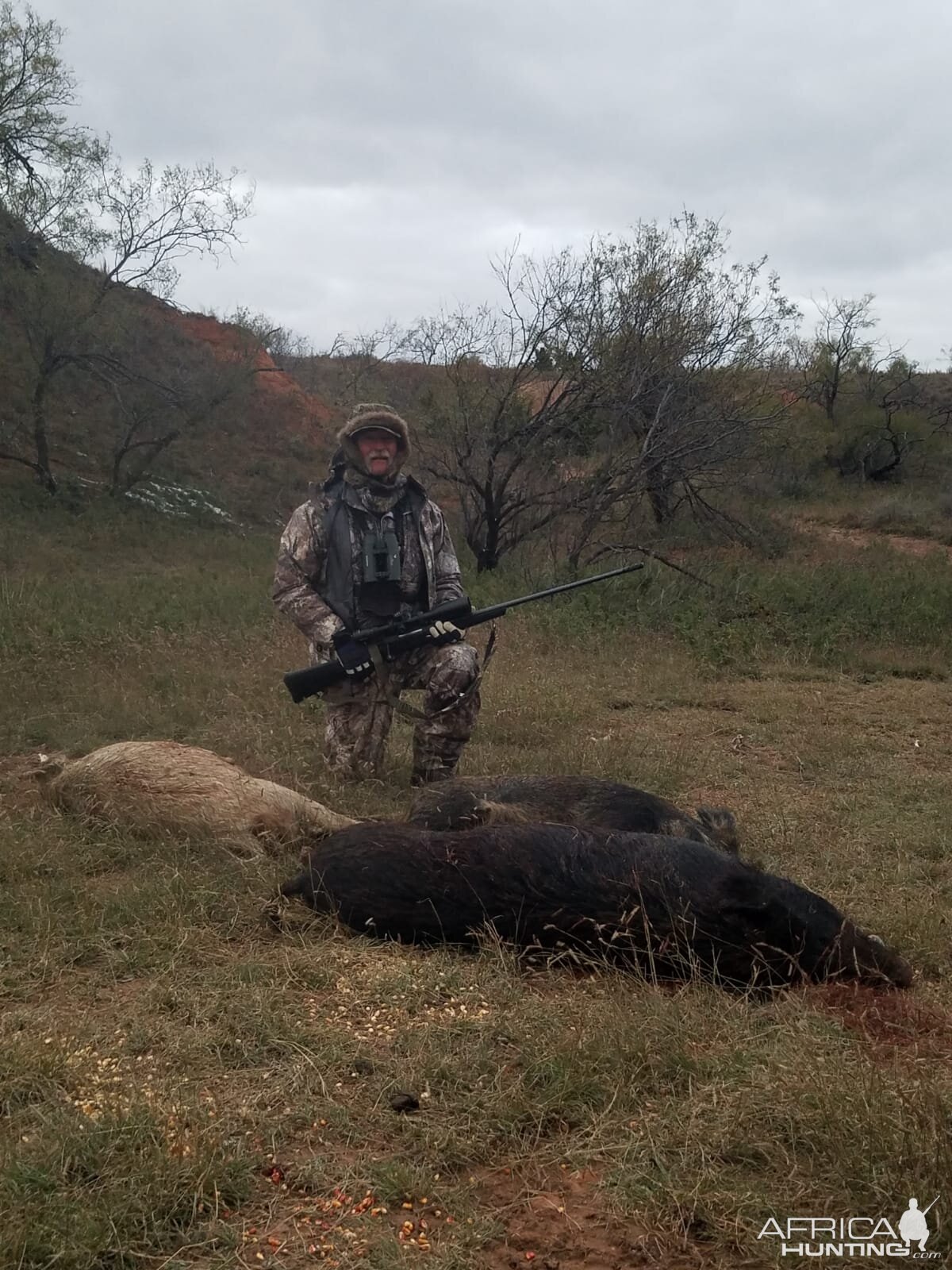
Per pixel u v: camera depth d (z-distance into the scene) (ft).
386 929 13.93
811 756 24.91
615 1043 11.08
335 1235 8.70
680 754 24.45
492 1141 9.91
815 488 89.81
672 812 16.99
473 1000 12.59
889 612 41.91
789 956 12.85
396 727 25.89
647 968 13.00
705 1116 10.02
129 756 17.85
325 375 116.16
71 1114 9.82
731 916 12.87
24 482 70.33
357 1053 11.27
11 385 78.54
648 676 32.24
